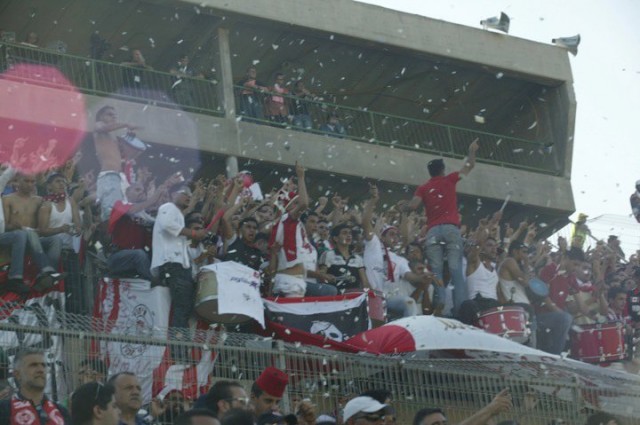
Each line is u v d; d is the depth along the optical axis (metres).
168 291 36.19
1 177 36.03
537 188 60.31
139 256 36.06
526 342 43.69
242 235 37.94
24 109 46.97
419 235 46.19
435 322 35.62
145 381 28.92
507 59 61.09
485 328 42.16
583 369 36.41
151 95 51.78
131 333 31.14
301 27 55.84
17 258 34.88
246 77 53.78
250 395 27.09
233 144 51.94
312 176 54.78
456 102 62.75
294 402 30.50
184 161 51.31
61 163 47.47
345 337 37.66
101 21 54.38
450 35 60.09
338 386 31.17
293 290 38.81
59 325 29.58
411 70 60.56
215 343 30.95
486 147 63.38
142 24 54.44
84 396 21.94
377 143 56.72
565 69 62.38
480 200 57.47
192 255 36.88
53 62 51.16
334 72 59.62
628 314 49.28
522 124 63.44
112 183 37.91
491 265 44.12
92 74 49.56
